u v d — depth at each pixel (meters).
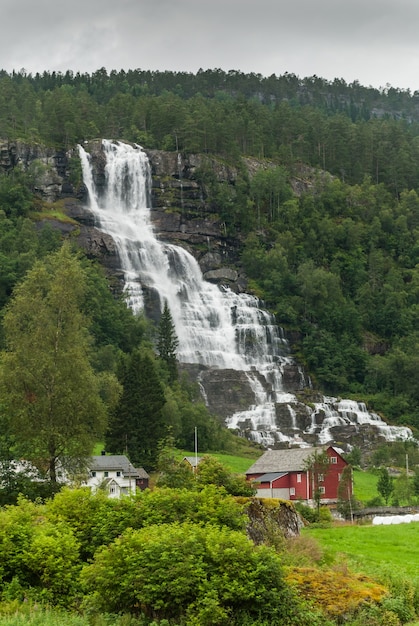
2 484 82.12
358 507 114.94
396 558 69.31
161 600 45.75
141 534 49.12
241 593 45.91
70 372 87.25
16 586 49.41
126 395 141.00
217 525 54.44
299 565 57.50
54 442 84.94
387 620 49.41
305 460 130.00
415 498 134.00
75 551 51.75
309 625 46.78
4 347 178.88
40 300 91.25
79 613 48.00
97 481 122.44
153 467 137.50
